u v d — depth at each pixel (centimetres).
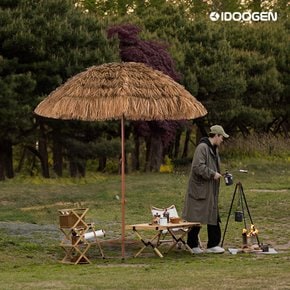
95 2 13400
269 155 10381
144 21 11300
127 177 8088
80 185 7106
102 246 3469
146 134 9112
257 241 3378
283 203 5456
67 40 7981
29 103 7488
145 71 3216
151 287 2286
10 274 2706
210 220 3206
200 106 3247
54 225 4397
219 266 2827
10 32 7581
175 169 9712
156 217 3253
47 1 7975
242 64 11462
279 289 2211
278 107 11944
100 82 3147
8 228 4031
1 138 7656
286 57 12119
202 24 11056
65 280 2494
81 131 8050
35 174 8944
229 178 3284
